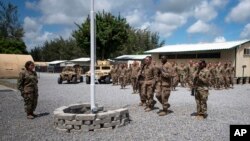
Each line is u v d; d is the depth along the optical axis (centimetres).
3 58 3531
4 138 699
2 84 2398
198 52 3023
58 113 773
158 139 680
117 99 1389
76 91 1841
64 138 697
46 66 6594
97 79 2558
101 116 760
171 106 1150
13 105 1216
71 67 2697
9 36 6762
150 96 1049
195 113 1000
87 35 4450
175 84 1852
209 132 741
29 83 920
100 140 675
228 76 2070
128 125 824
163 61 958
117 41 4500
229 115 968
